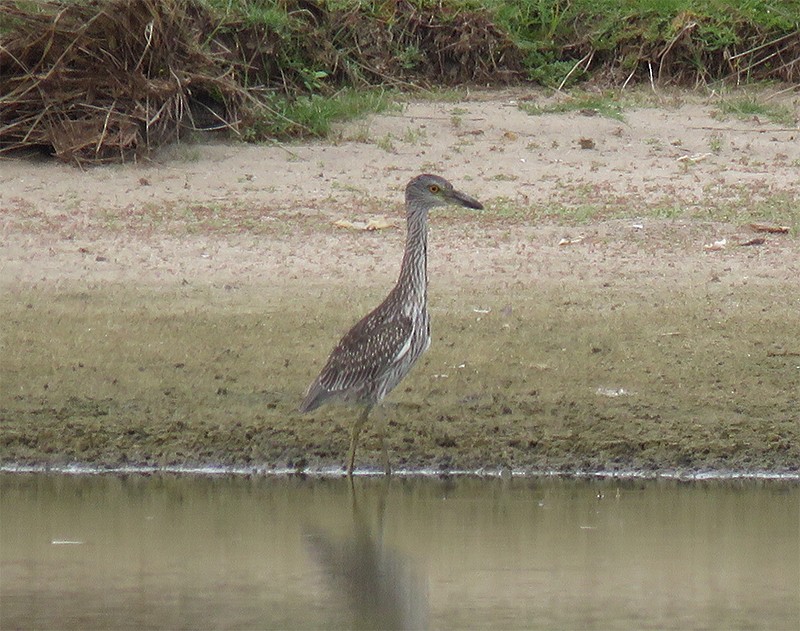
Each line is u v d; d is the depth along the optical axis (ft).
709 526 37.11
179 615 31.76
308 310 50.37
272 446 42.11
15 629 30.76
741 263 55.26
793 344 47.73
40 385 44.55
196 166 63.21
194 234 57.16
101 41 62.75
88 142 62.44
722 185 62.75
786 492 40.11
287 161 64.13
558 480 41.09
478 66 72.79
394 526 37.29
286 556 35.47
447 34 72.84
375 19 72.59
